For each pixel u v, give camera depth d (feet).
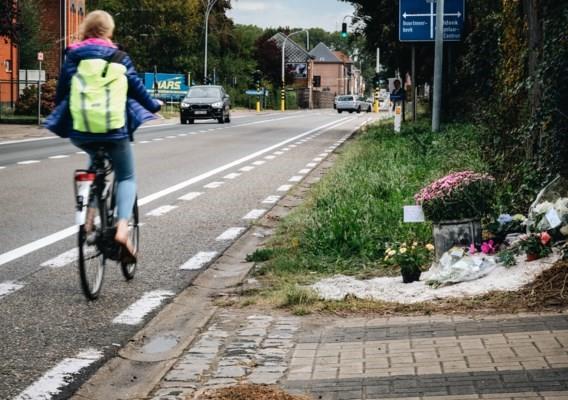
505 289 21.84
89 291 23.67
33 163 63.57
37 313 22.56
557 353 16.71
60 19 247.09
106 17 24.67
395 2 108.37
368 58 126.41
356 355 17.80
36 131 112.27
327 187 45.80
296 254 28.99
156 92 233.76
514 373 15.83
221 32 368.07
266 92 372.38
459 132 73.77
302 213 37.73
